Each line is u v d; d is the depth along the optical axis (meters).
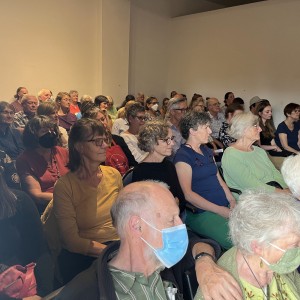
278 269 1.05
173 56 9.48
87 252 1.70
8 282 1.28
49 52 6.77
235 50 8.30
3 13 6.00
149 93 9.24
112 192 1.91
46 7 6.59
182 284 1.21
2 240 1.43
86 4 7.23
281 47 7.57
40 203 2.12
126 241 0.99
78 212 1.78
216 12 8.50
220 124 5.87
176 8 9.40
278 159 4.05
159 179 2.16
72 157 1.80
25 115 4.45
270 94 7.86
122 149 3.01
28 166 2.21
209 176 2.49
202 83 9.01
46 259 1.57
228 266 1.14
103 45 7.47
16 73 6.32
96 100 5.45
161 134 2.19
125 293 0.95
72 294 0.88
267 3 7.64
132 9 8.35
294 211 1.03
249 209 1.05
